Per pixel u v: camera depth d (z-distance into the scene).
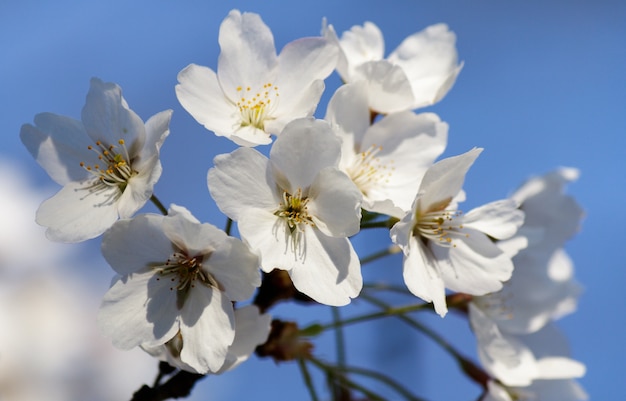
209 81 0.25
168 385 0.24
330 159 0.24
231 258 0.23
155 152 0.24
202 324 0.23
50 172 0.25
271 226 0.24
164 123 0.24
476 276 0.25
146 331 0.23
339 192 0.24
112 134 0.25
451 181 0.25
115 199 0.25
